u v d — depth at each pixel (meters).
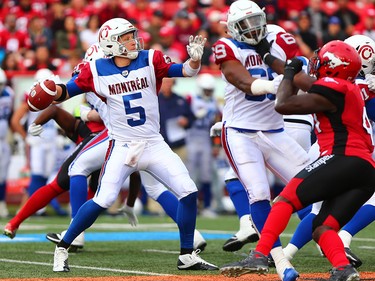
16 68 47.53
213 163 44.97
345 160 17.25
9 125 43.50
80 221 21.09
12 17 52.28
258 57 20.84
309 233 21.20
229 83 21.00
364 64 21.78
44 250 26.59
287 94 17.30
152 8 57.81
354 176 17.23
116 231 34.78
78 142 26.83
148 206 44.94
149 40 51.50
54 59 49.66
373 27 55.59
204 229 35.97
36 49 49.69
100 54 24.50
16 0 54.53
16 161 44.56
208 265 21.64
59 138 41.41
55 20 51.50
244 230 24.70
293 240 21.38
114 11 51.50
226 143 21.20
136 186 27.02
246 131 21.03
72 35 50.97
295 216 43.25
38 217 43.16
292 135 24.22
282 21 55.03
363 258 24.50
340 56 17.50
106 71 21.22
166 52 51.00
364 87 21.36
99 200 21.03
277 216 17.39
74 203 25.12
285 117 24.27
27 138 41.66
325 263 23.38
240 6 20.66
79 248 26.89
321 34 54.53
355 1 60.34
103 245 28.66
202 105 43.97
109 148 21.66
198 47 20.78
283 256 18.19
